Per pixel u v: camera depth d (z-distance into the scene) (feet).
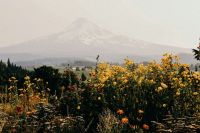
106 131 21.65
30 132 24.29
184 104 25.21
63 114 27.89
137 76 29.07
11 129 24.39
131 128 22.71
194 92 25.71
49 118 26.12
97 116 25.82
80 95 28.63
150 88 27.84
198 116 22.39
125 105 26.40
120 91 27.81
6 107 32.86
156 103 26.08
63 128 24.52
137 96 27.17
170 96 26.30
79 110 27.09
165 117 24.86
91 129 25.27
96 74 29.99
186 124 21.56
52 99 35.58
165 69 29.19
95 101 27.07
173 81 27.76
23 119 25.70
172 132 21.30
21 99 36.55
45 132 24.22
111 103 26.55
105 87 28.27
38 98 36.55
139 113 25.63
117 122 22.21
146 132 23.29
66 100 28.60
